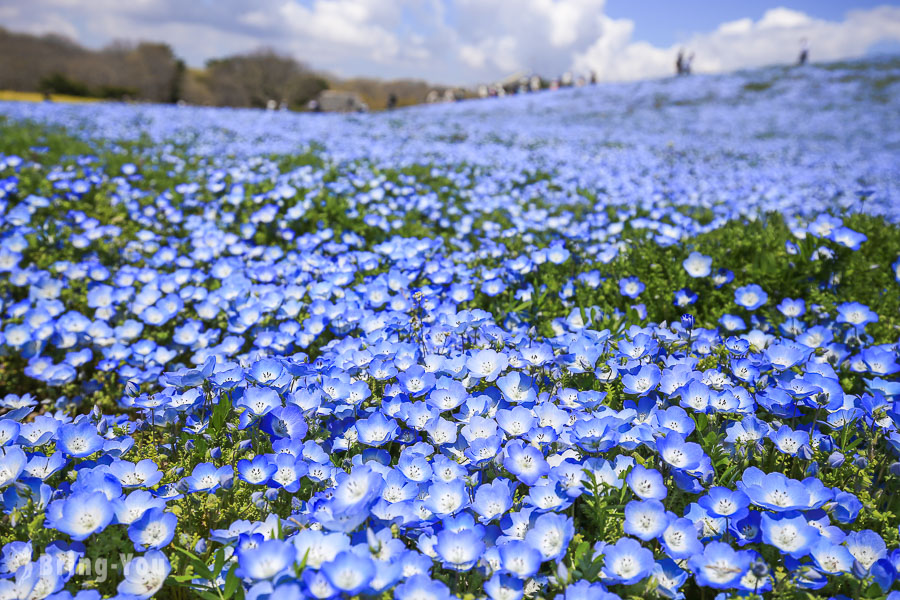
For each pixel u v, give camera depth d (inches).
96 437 14.7
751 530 12.3
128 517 12.5
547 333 24.0
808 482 12.5
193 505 13.5
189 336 24.2
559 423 15.1
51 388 24.2
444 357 17.6
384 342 18.9
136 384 18.0
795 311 22.9
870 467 14.5
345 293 25.3
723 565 11.1
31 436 15.1
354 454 15.4
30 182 45.9
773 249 29.2
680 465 13.1
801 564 11.7
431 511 12.9
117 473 13.6
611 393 17.0
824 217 32.4
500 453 13.3
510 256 32.3
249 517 13.4
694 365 18.0
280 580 10.3
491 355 16.9
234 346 22.2
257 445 15.2
